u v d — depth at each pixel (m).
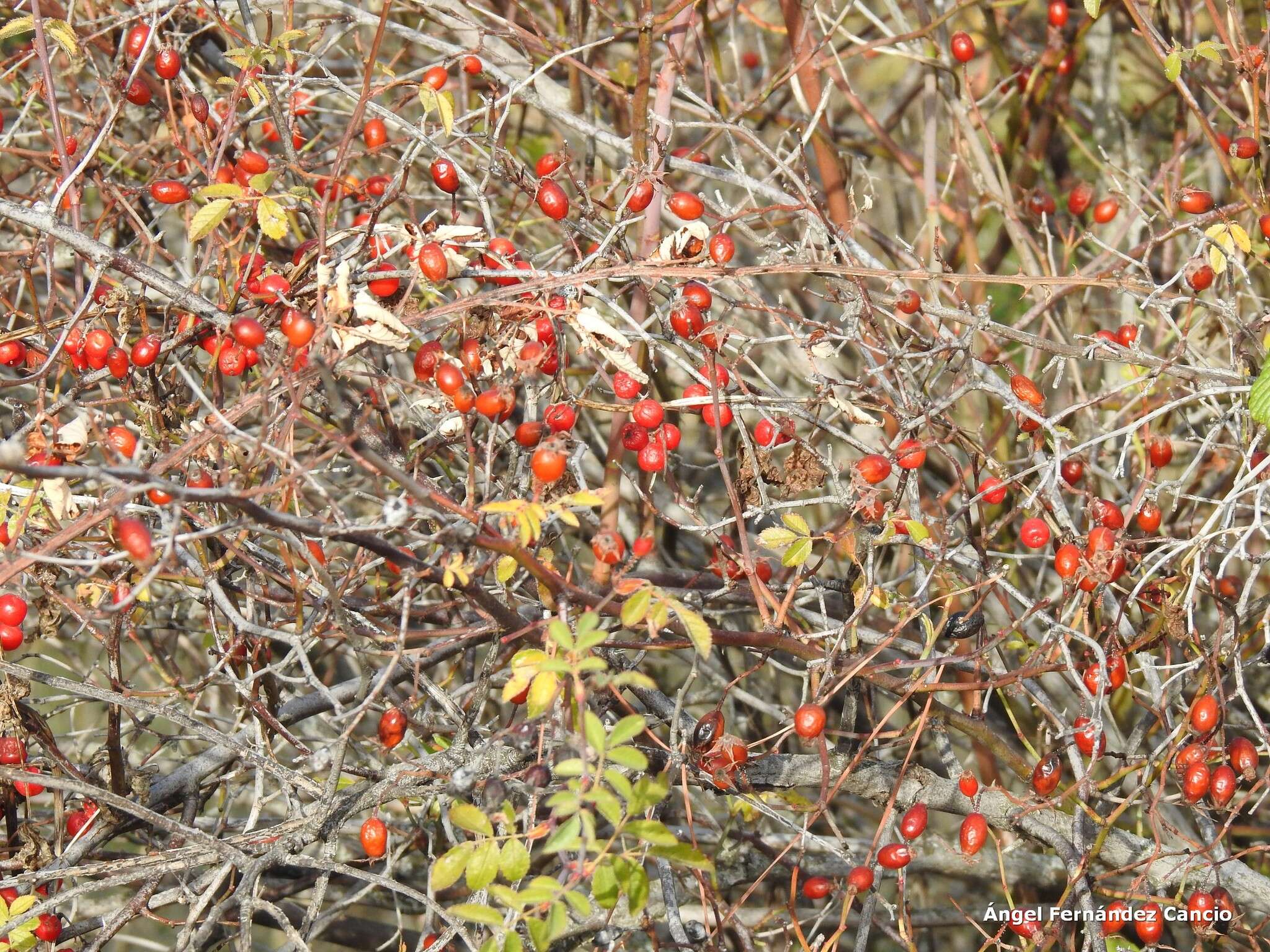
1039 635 1.47
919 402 1.23
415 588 1.22
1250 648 1.44
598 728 1.05
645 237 1.32
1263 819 1.47
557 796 1.04
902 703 1.21
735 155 1.36
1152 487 1.33
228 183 1.22
